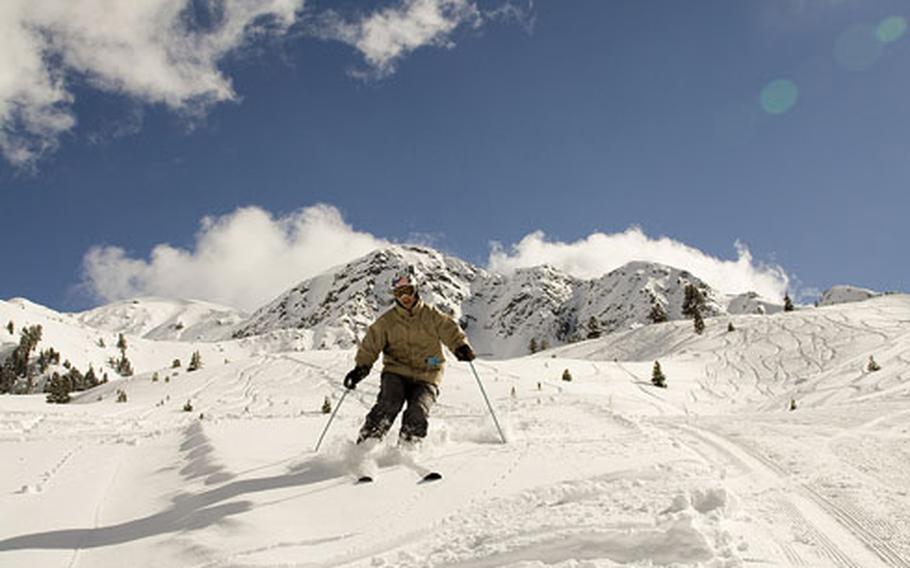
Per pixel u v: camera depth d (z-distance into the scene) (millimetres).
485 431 8117
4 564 3680
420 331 6734
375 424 6164
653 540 3275
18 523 4512
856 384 33000
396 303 6738
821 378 38094
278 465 6008
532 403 16172
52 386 60625
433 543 3801
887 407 10445
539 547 3426
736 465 5855
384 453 6168
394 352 6754
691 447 6977
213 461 6195
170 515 4574
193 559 3596
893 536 3717
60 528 4387
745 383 47344
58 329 184500
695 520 3576
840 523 3977
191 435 8914
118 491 5570
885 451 6332
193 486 5395
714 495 4090
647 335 73438
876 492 4719
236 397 46219
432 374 6773
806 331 58250
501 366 52219
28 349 154125
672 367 53406
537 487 4801
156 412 36969
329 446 6824
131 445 8453
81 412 30891
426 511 4430
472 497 4727
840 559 3346
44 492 5500
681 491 4414
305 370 55625
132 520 4574
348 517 4320
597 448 6559
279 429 9109
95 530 4367
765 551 3312
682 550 3158
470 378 44438
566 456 6094
